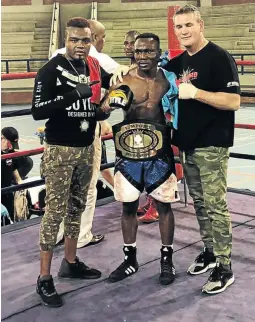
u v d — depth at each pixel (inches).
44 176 95.7
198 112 94.3
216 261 100.3
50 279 96.1
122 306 94.2
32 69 727.7
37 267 112.5
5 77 121.2
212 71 91.4
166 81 97.8
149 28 749.3
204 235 106.3
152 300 96.3
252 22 692.1
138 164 99.1
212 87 92.3
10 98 619.8
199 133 94.9
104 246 124.2
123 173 100.5
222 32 704.4
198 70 92.7
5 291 101.0
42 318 90.2
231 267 109.9
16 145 175.8
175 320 88.4
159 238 128.6
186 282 103.8
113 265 113.0
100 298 97.7
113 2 766.5
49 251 95.8
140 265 112.4
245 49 676.1
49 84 88.7
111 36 751.7
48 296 94.7
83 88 87.5
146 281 104.7
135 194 101.4
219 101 88.9
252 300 95.2
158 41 95.7
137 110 97.9
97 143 118.4
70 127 91.9
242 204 153.8
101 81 101.8
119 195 101.7
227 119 94.2
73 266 105.9
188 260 114.8
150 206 140.3
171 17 143.8
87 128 93.8
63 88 90.3
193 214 146.1
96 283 104.3
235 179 256.2
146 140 97.9
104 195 167.3
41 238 95.5
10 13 773.3
